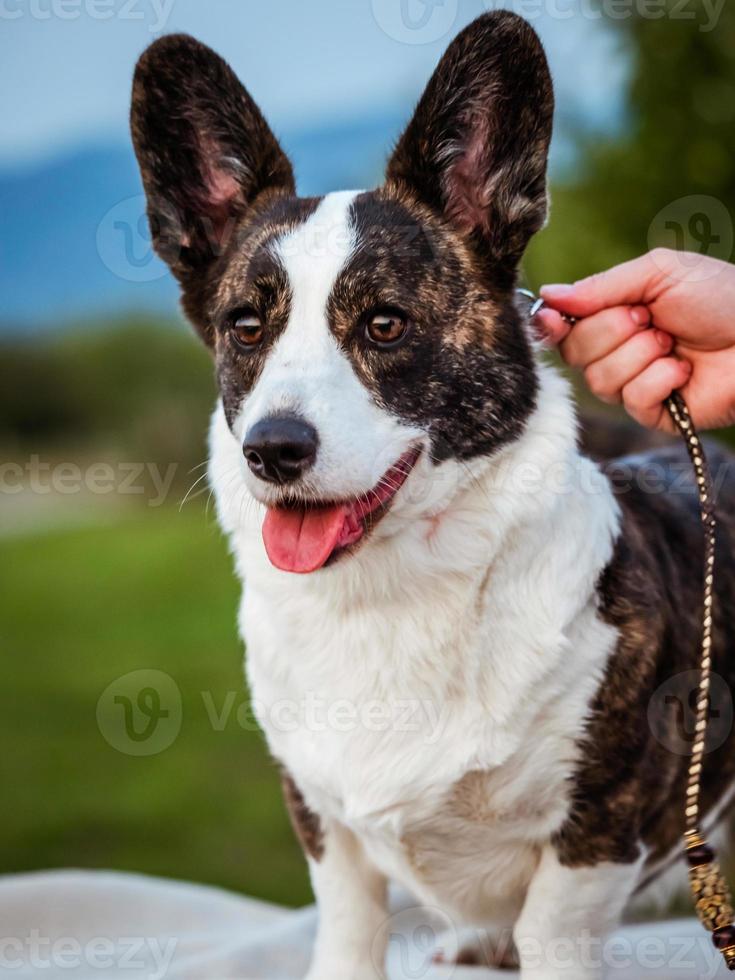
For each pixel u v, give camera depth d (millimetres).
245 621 2355
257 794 5152
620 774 2176
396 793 2160
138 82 2490
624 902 2242
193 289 2557
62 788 5320
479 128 2350
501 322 2271
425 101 2312
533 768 2141
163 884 3303
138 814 5016
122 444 10609
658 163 3859
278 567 2080
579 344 2547
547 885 2197
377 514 2143
